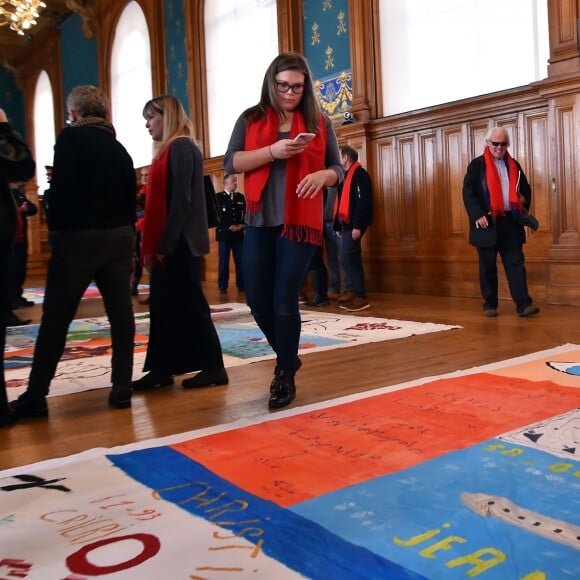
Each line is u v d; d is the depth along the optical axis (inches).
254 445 96.0
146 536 68.2
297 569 60.6
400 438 96.7
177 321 136.1
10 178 108.7
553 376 130.1
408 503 74.1
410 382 129.6
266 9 378.6
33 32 645.9
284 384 118.3
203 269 440.8
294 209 111.0
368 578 58.5
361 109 315.3
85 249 117.3
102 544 66.7
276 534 67.6
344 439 97.2
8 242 110.8
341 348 174.1
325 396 125.1
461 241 281.1
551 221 247.8
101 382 147.3
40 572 61.6
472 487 78.1
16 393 139.7
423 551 63.1
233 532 68.4
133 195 124.4
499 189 211.9
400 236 307.6
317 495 77.3
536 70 252.5
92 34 551.2
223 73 420.2
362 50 313.1
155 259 132.1
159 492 79.9
